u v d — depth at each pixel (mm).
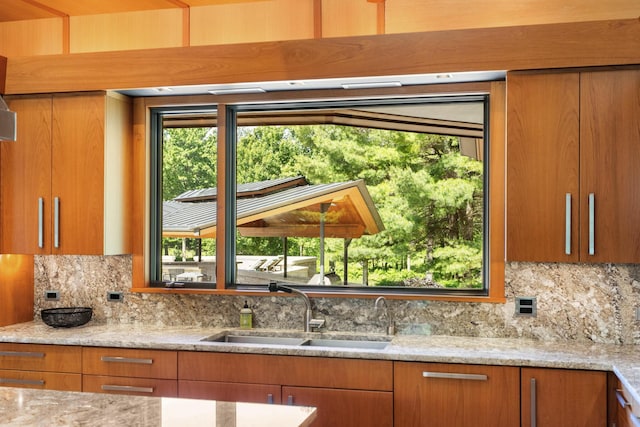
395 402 3436
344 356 3490
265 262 4301
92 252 4180
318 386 3533
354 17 4043
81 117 4207
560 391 3225
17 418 2117
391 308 4051
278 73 3848
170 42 4336
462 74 3703
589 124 3523
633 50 3406
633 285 3707
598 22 3428
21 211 4297
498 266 3873
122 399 2379
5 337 3992
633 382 2721
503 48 3549
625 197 3484
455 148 4016
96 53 4105
